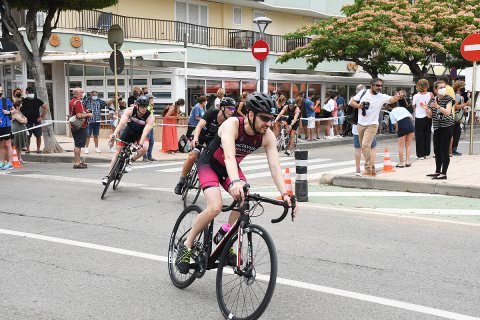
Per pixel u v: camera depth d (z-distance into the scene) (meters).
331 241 6.68
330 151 18.45
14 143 14.82
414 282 5.20
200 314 4.44
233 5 29.22
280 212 8.34
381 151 17.69
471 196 9.48
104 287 5.06
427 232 7.14
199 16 27.89
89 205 8.90
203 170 4.71
